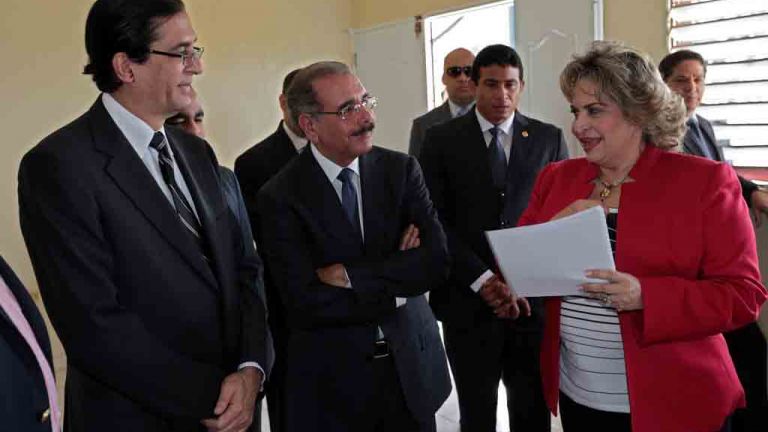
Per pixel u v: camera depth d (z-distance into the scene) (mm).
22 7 4445
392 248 1730
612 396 1395
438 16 4969
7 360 976
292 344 1694
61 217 1184
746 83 3078
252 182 2238
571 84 1371
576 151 3943
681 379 1301
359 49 5770
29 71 4508
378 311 1633
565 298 1462
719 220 1265
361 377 1645
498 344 2205
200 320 1327
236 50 5352
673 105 1345
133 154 1277
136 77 1275
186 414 1262
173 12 1279
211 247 1386
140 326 1226
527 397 2227
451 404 2916
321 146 1672
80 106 4738
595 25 3717
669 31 3365
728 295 1231
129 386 1210
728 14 3102
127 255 1239
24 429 996
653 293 1237
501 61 2205
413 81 5254
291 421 1674
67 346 1208
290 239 1646
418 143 3420
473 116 2279
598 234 1230
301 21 5633
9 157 4477
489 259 2193
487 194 2201
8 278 1117
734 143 3166
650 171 1352
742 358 1746
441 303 2279
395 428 1717
